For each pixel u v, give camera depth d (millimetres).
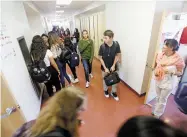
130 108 2389
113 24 3324
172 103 2422
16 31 2076
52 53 2539
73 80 3545
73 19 10117
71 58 3125
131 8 2477
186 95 1881
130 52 2762
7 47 1544
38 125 721
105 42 2258
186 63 1892
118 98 2654
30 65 2266
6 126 1172
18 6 2590
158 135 366
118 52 2383
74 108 747
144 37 2273
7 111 1208
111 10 3307
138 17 2332
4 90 1215
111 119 2172
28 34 3055
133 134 392
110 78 2355
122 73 3223
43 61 2193
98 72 4031
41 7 5305
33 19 5418
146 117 437
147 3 2076
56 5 5113
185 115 2104
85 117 2244
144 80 2520
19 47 2023
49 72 2254
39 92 2707
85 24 6418
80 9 6969
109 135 1889
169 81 1789
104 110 2387
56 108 726
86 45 2986
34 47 2229
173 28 1852
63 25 17297
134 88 2832
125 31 2814
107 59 2385
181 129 376
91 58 3150
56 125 688
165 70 1739
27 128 842
